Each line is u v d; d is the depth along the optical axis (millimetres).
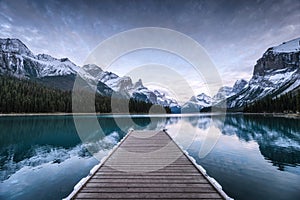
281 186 5121
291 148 9719
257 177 5734
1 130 16828
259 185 5176
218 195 3451
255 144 10781
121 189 3691
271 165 6902
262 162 7270
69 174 6164
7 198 4566
